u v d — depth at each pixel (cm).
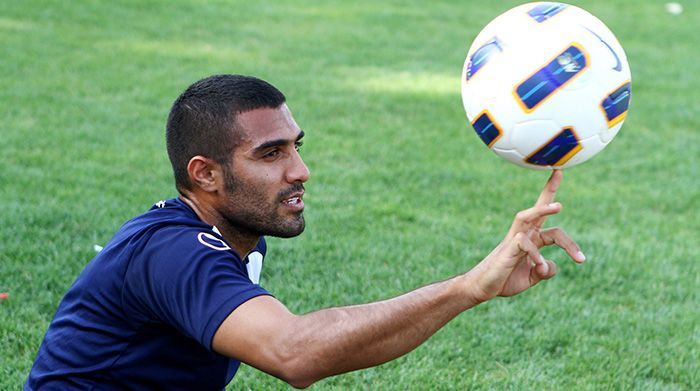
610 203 669
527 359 435
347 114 862
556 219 627
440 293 226
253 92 251
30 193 598
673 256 570
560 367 427
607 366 430
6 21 1141
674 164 778
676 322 479
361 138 788
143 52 1052
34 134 727
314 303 473
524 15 272
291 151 254
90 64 973
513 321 470
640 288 521
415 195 656
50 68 942
